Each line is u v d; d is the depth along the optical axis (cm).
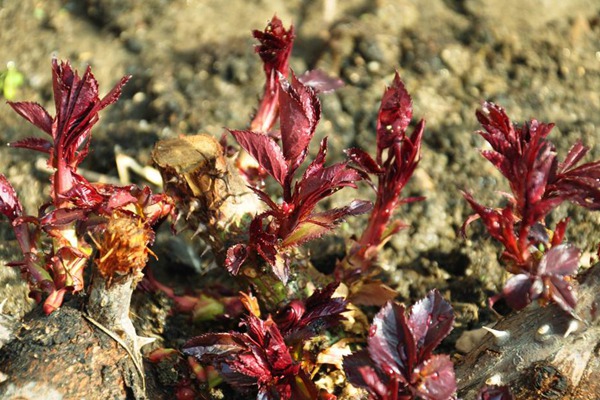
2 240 48
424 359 36
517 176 38
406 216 49
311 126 38
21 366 38
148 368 41
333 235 48
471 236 49
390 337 36
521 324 39
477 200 50
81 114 38
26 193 50
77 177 39
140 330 43
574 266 38
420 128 40
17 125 53
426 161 51
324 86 44
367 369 36
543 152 38
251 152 38
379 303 43
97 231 39
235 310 43
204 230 41
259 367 38
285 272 39
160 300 44
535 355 38
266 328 38
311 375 41
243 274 41
